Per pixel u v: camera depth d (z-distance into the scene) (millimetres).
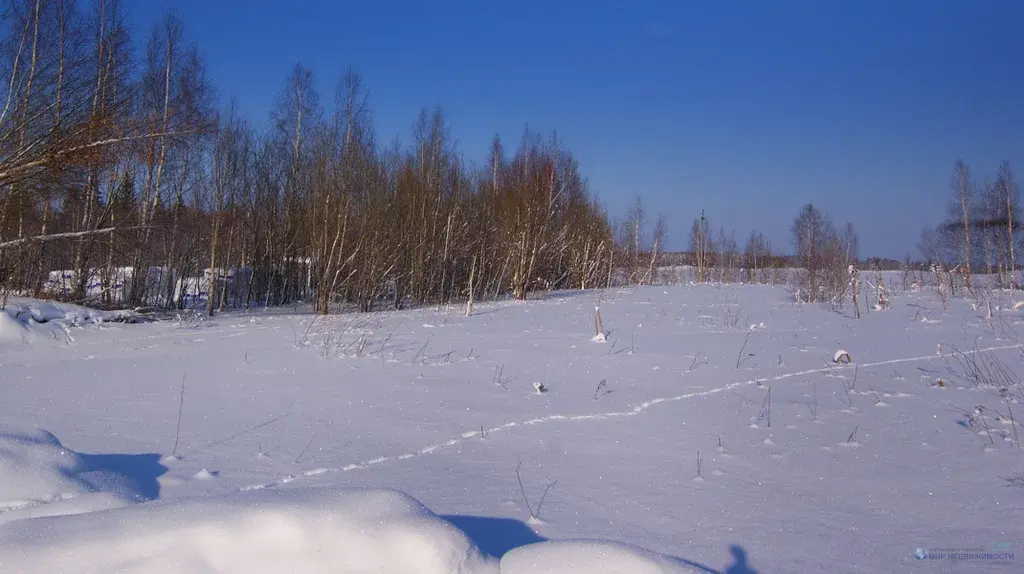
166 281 23625
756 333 12945
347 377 8688
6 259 16438
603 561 3027
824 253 21984
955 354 10422
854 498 4688
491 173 30562
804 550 3811
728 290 24203
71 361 10156
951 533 4070
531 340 12078
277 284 27203
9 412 6762
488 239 26656
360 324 14117
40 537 3018
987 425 6504
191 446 5641
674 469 5273
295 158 26781
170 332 13625
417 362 9812
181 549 3012
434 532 3111
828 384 8430
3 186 15172
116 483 4383
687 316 15930
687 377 8836
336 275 20281
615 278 31531
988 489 4836
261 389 7953
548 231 26172
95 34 16609
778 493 4770
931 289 23094
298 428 6277
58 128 15320
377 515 3223
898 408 7242
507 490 4730
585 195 31203
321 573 2982
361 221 21797
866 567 3596
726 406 7320
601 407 7238
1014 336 12078
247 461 5277
